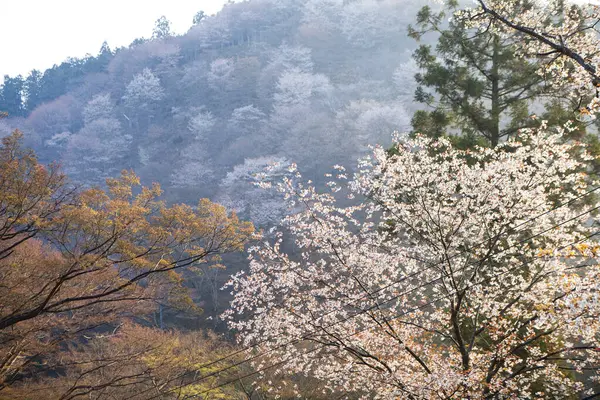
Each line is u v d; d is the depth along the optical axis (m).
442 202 11.03
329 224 11.24
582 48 10.12
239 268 41.22
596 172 14.52
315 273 11.01
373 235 11.37
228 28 108.31
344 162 57.91
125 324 18.12
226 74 92.06
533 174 11.64
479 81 16.69
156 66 103.94
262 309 10.93
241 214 54.25
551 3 12.45
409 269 11.19
